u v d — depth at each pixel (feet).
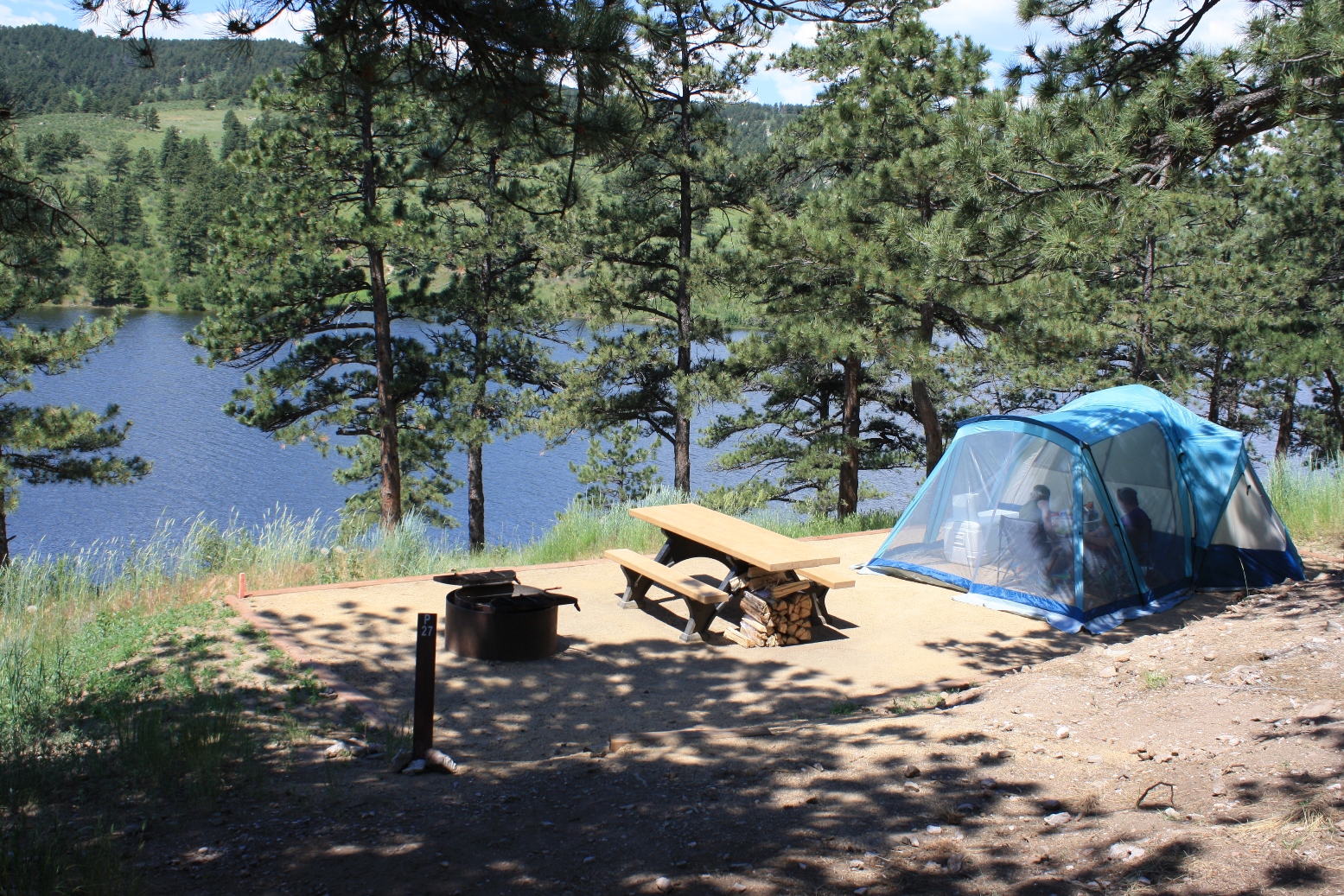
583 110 16.20
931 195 47.55
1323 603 23.72
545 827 13.33
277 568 30.78
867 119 50.88
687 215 74.33
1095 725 16.28
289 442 73.05
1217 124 20.33
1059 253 20.76
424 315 77.51
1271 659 18.28
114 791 14.33
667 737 17.88
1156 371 76.59
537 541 38.29
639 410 79.51
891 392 74.13
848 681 21.83
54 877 10.68
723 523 27.30
